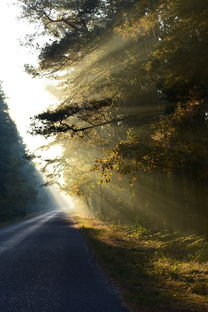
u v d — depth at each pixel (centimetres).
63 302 823
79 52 2066
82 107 1966
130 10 1672
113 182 3503
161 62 1302
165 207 2292
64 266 1329
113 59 1988
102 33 1877
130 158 1293
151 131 1452
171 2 1212
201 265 1221
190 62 1130
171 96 1388
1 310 764
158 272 1185
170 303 815
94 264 1376
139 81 1970
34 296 880
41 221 5322
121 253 1662
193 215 1967
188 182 1989
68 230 3331
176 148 1270
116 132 2983
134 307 784
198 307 783
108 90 2162
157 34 1830
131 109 2070
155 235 2305
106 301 833
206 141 1280
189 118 1433
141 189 2853
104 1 1852
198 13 1055
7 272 1204
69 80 2309
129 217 3612
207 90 1298
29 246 2003
